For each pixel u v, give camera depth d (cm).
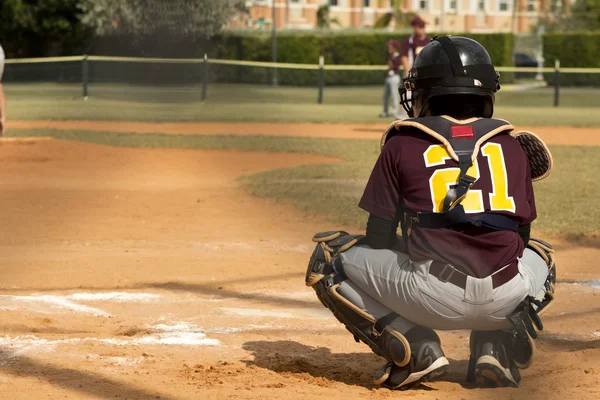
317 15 12419
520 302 690
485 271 671
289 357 827
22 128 3684
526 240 727
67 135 3400
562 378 732
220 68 8400
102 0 7956
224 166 2619
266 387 713
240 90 7575
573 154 2916
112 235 1535
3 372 748
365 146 3155
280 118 4519
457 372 788
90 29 8812
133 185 2181
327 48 9106
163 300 1080
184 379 731
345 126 4116
